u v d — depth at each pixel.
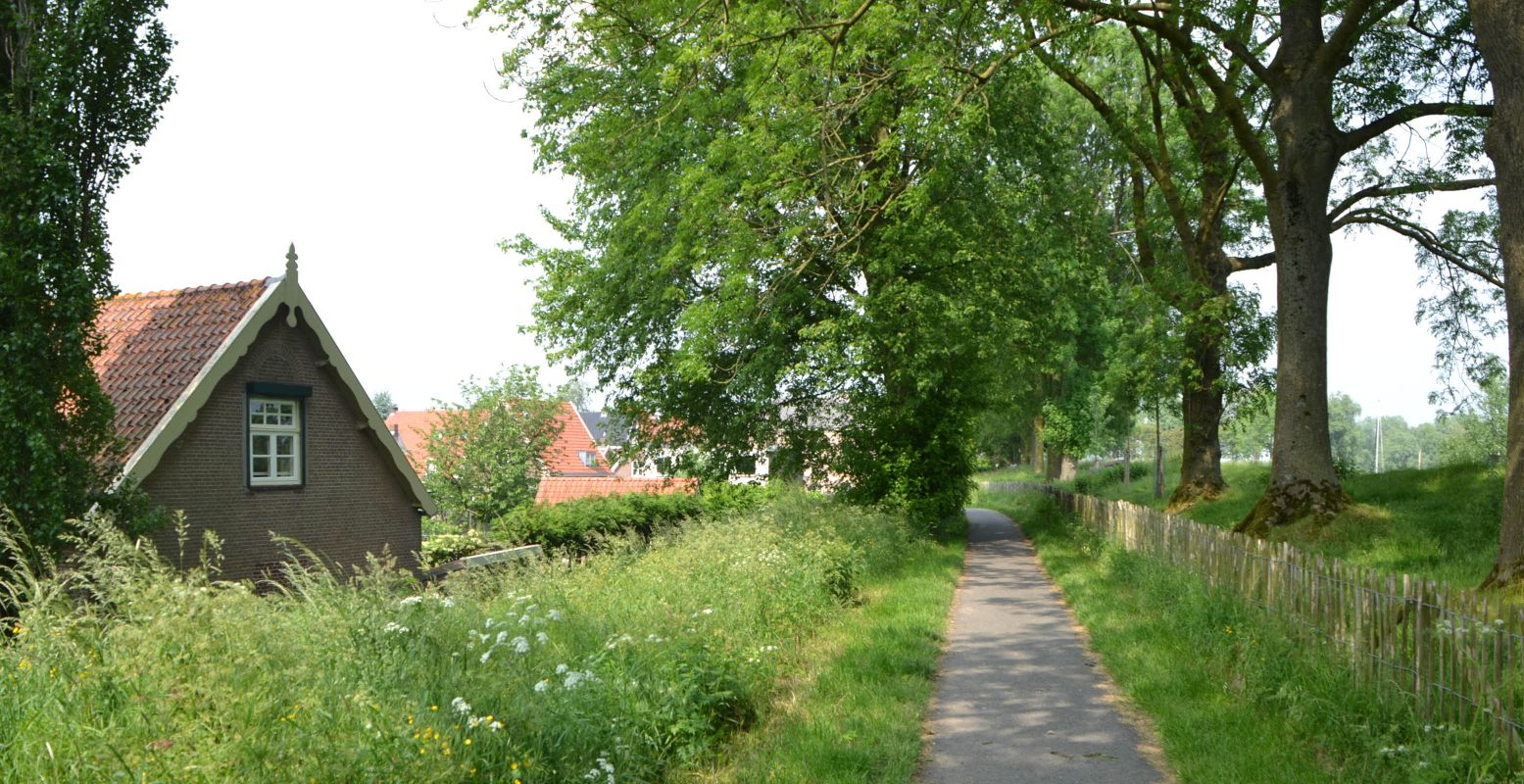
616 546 14.08
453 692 5.71
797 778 6.36
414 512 24.09
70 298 13.02
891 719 7.71
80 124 13.48
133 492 13.48
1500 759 5.56
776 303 22.28
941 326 23.11
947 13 16.25
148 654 4.90
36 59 13.12
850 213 18.83
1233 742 6.96
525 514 25.47
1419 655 6.51
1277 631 8.65
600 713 6.15
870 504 25.61
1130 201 33.94
